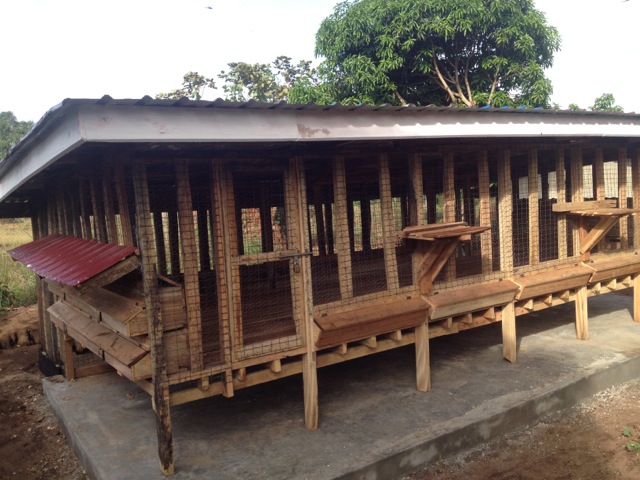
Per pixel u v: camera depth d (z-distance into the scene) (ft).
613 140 25.54
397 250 27.89
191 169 16.69
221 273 14.90
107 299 15.66
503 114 17.83
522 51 42.96
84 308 17.62
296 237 16.20
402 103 45.47
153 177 19.03
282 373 16.43
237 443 15.99
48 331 25.14
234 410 18.65
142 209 13.29
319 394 19.90
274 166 15.79
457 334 27.48
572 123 20.06
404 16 41.75
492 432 17.40
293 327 17.40
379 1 42.88
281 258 15.90
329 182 24.23
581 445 17.07
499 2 41.52
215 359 15.44
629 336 25.98
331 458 14.87
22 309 38.42
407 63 45.01
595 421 18.76
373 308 17.70
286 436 16.35
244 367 15.39
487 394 19.13
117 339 15.17
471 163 25.79
